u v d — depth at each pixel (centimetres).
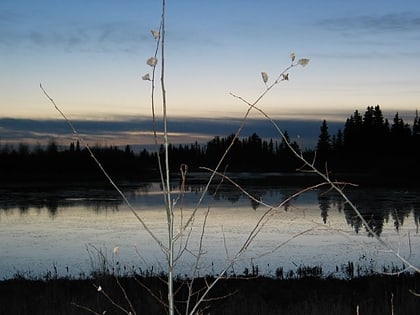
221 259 2020
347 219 3219
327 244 2373
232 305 1112
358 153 9456
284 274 1719
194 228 2950
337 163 9294
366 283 1517
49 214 3981
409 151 9169
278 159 11825
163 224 3281
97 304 1038
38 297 1201
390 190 5766
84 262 2095
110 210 4225
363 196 5006
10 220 3638
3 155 10300
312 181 7962
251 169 11581
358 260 1994
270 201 4691
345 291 1414
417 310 1000
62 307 1048
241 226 3056
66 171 10262
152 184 8356
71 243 2619
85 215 3888
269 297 1354
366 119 9806
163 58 207
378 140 9531
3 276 1845
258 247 2336
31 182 8750
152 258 2053
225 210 4012
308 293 1382
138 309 1030
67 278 1630
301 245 2372
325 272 1773
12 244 2625
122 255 2166
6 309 1108
